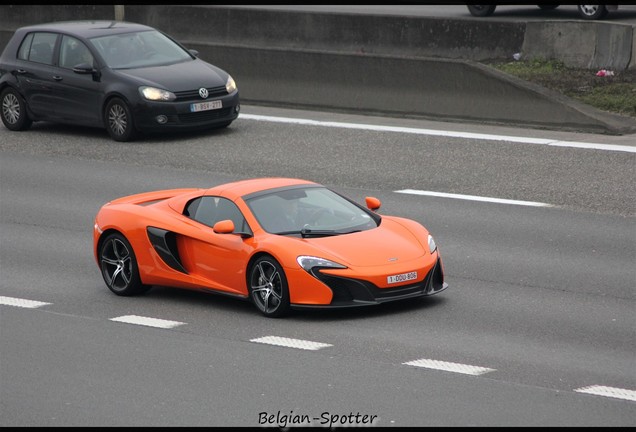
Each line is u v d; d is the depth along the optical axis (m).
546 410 24.05
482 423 23.39
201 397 25.75
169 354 29.28
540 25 68.31
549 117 59.91
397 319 31.47
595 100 61.00
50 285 37.38
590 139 56.53
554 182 48.44
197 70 61.84
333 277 30.98
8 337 31.53
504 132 59.09
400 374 26.80
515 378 26.23
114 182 52.12
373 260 31.44
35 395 26.47
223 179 51.50
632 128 57.66
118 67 61.28
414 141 57.72
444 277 35.59
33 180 53.31
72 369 28.39
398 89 64.81
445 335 29.86
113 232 36.03
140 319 32.94
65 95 62.25
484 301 33.06
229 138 60.31
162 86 59.75
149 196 37.38
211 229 33.78
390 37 73.38
